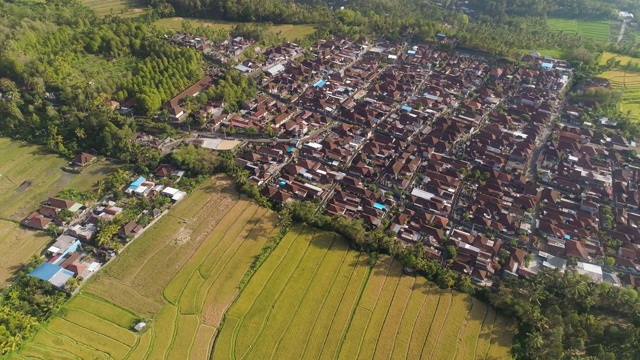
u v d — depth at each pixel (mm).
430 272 138125
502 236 157750
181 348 117250
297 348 118125
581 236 155250
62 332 119688
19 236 148875
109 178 172875
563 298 131125
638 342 117125
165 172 177250
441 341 120562
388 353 117625
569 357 114875
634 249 149625
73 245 144375
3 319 116875
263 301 130125
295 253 145500
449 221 163875
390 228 158000
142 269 139375
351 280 136875
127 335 119750
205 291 132750
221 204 165625
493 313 128250
